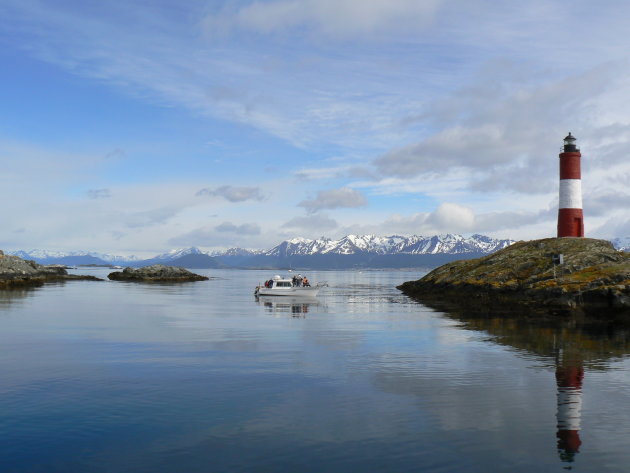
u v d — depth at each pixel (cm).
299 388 2084
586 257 6291
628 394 1997
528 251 7269
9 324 4234
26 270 12525
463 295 6950
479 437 1532
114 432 1564
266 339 3438
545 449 1444
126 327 4091
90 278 15625
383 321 4588
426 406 1836
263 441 1495
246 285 14575
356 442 1490
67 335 3597
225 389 2062
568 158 7688
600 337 3547
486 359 2702
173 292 9925
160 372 2366
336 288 13088
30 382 2161
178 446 1455
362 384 2152
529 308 5650
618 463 1355
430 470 1305
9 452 1412
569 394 1997
